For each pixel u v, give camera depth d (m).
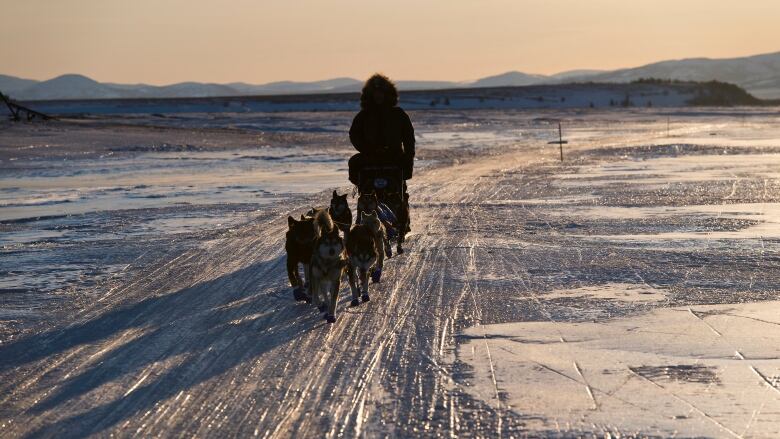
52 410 6.10
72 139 47.44
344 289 10.27
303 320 8.70
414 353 7.33
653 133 58.91
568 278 10.39
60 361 7.34
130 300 9.70
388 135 13.00
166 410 6.05
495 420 5.65
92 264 11.95
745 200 18.48
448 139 53.94
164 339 8.02
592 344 7.40
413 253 12.55
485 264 11.49
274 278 10.88
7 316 8.98
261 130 60.97
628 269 10.83
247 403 6.17
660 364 6.78
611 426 5.47
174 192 22.53
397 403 6.07
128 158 36.62
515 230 14.62
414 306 9.16
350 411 5.94
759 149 38.34
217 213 17.80
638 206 17.72
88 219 17.00
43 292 10.14
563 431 5.41
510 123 79.75
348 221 11.64
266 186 24.17
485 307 8.98
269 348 7.64
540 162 33.88
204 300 9.68
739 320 8.07
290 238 9.37
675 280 10.08
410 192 22.19
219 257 12.47
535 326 8.09
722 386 6.21
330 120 80.06
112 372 6.99
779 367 6.61
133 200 20.69
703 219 15.39
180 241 14.00
